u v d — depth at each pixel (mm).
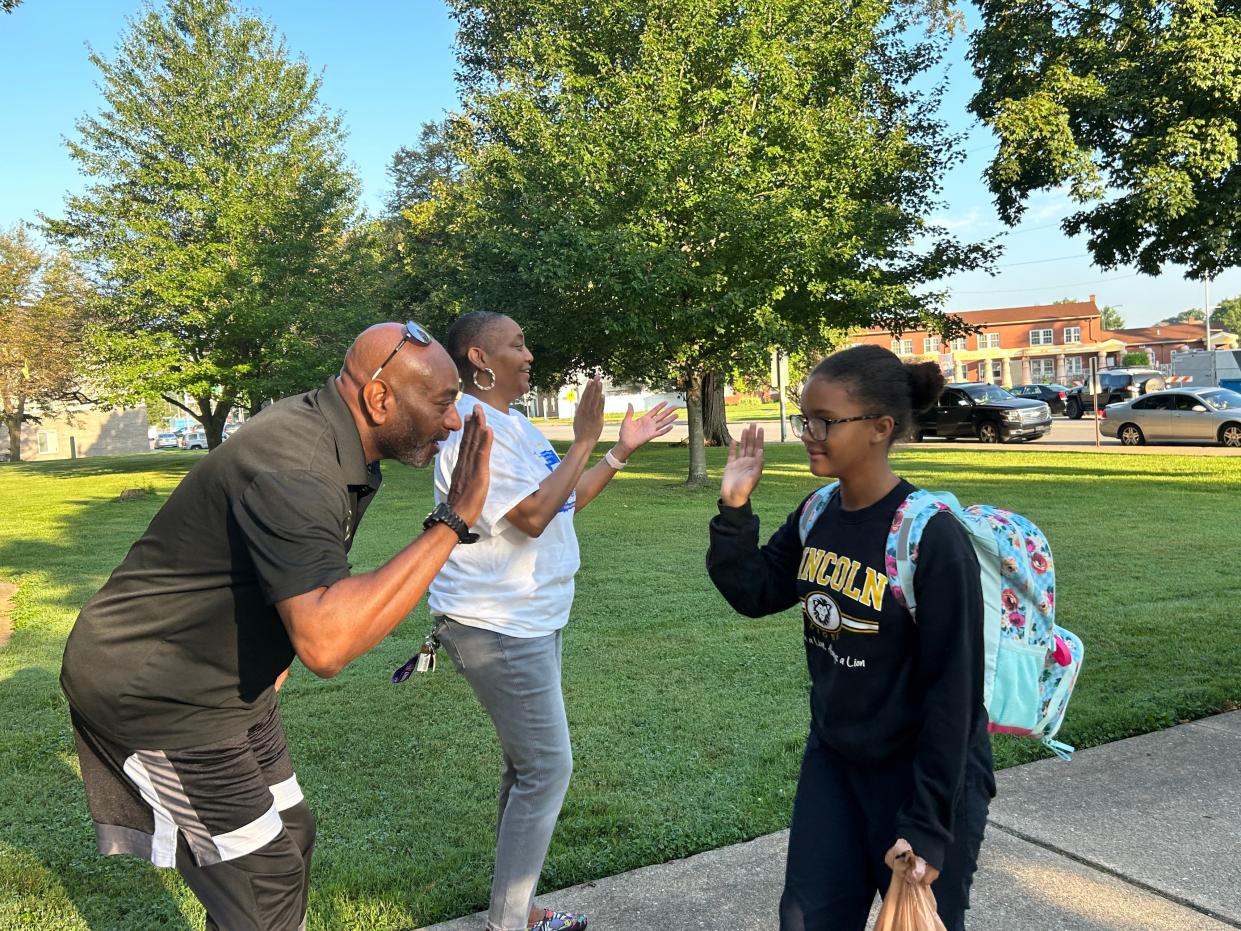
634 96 13789
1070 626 5766
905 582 1770
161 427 69500
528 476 2408
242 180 22781
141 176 22188
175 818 1862
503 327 2602
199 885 1914
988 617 1898
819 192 14508
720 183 13508
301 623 1610
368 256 24625
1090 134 13305
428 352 1870
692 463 15555
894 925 1651
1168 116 12438
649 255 13023
